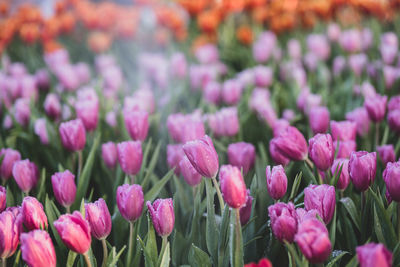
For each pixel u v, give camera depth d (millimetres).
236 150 1466
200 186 1410
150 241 1244
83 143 1516
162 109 1989
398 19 3242
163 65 2465
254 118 1846
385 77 2070
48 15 4281
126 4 5566
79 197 1466
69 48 3828
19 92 2260
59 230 1154
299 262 1154
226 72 2777
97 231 1227
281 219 1164
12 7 4809
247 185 1488
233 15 3480
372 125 1726
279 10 3273
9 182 1571
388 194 1301
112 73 2318
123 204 1249
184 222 1436
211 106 1922
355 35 2695
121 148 1409
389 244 1279
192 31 3537
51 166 1677
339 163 1354
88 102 1640
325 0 3191
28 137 1736
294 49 2766
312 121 1568
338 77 2346
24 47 3547
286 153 1366
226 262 1265
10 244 1181
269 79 2262
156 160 1642
